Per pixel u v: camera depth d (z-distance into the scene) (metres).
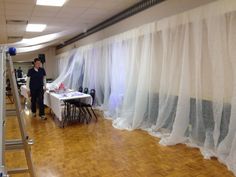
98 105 7.49
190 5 3.93
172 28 4.29
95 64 7.70
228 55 3.33
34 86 6.39
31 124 5.77
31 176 2.10
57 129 5.28
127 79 5.57
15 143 1.96
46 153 3.80
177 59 4.21
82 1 4.84
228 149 3.25
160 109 4.55
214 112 3.48
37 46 11.09
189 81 3.96
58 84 7.71
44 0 4.70
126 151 3.82
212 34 3.47
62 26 7.44
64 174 3.05
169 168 3.17
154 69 4.86
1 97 1.36
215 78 3.44
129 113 5.37
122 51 5.93
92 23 7.25
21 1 4.65
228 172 3.01
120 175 3.00
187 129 4.07
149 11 4.95
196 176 2.93
